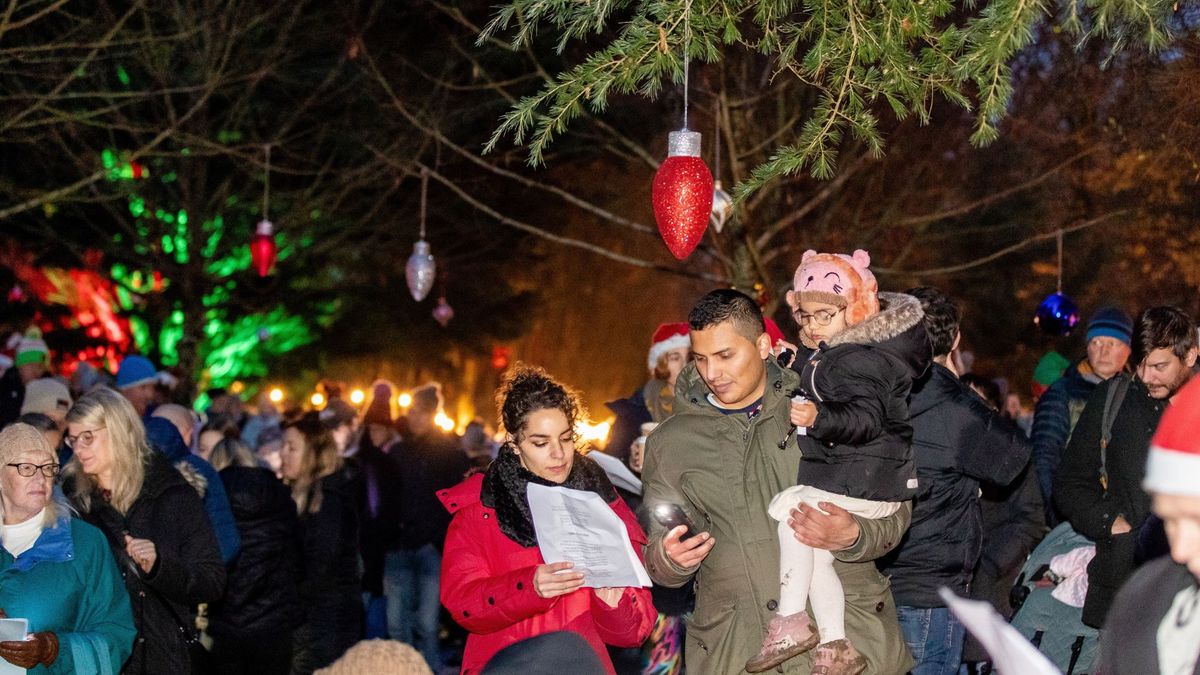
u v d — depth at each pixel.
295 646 8.62
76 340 19.86
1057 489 5.42
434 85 16.11
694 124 12.33
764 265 11.60
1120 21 3.75
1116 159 10.80
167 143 17.55
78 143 17.23
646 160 12.09
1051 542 5.62
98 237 19.41
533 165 4.16
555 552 4.21
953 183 14.27
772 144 11.96
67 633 4.77
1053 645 5.48
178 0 13.98
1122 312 6.82
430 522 9.42
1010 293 18.66
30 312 19.67
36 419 6.59
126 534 5.34
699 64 11.33
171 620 5.48
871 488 4.05
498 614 4.22
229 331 20.73
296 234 19.11
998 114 3.63
